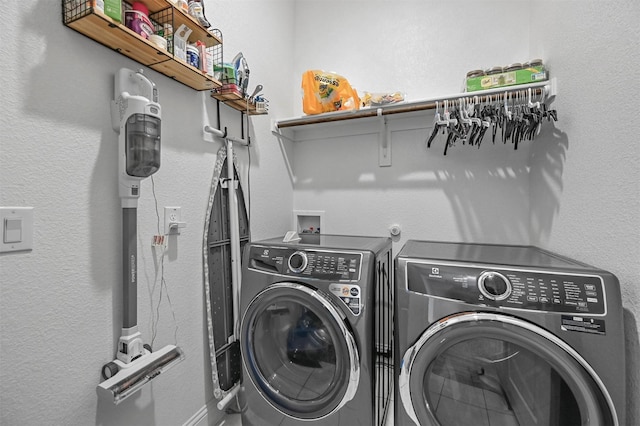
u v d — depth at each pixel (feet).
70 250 2.75
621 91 2.76
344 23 7.23
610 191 2.92
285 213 7.18
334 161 7.25
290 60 7.41
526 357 2.97
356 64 7.10
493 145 5.87
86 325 2.88
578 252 3.51
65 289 2.71
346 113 6.05
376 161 6.84
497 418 3.07
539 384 2.91
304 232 7.54
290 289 3.86
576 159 3.65
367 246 4.33
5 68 2.31
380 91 6.87
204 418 4.39
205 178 4.52
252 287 4.25
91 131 2.93
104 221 3.05
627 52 2.68
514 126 4.82
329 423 3.78
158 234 3.70
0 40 2.28
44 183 2.56
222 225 4.84
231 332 4.92
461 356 3.20
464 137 5.25
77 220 2.81
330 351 4.09
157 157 3.12
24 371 2.42
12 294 2.35
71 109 2.76
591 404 2.57
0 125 2.28
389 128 6.63
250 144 5.73
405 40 6.68
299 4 7.66
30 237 2.46
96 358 2.96
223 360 4.71
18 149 2.39
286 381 4.31
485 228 5.94
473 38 6.14
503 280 2.90
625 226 2.69
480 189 5.97
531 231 5.43
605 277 2.65
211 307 4.53
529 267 2.95
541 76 4.72
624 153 2.71
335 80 6.25
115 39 2.93
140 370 3.05
